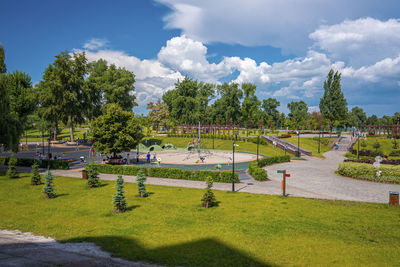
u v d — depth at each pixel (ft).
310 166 148.15
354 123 467.93
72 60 238.48
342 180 107.04
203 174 108.37
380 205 67.26
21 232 50.14
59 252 40.32
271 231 49.39
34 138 300.61
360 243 43.55
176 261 37.99
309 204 68.59
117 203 62.34
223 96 382.22
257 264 37.06
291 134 312.71
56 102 228.22
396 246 42.14
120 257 39.17
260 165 139.03
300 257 38.88
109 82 255.50
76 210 64.08
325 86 290.15
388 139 241.35
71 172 125.29
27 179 104.73
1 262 34.78
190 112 336.90
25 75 317.83
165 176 114.32
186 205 68.69
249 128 344.90
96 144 146.72
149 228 51.98
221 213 61.36
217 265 36.78
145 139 278.87
